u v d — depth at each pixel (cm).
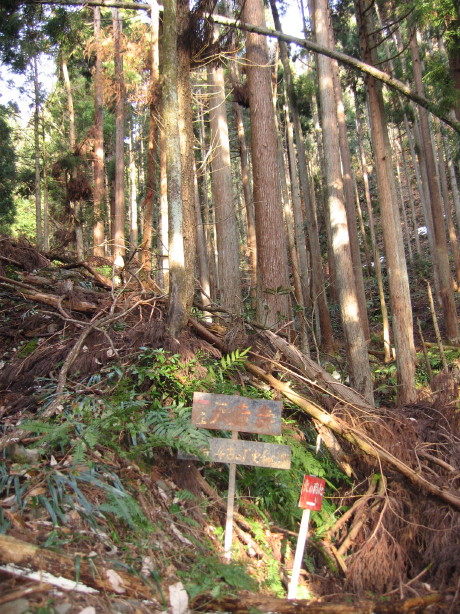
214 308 645
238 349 514
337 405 518
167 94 537
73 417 409
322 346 1290
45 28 940
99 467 364
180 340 527
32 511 312
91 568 279
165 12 543
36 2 737
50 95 2048
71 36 1022
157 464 414
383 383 932
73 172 1434
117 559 304
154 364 485
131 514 331
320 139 2022
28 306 618
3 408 454
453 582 363
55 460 361
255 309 973
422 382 968
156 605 283
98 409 421
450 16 782
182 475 407
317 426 514
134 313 596
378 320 1809
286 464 374
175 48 543
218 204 1177
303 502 355
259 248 880
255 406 386
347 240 786
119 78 1255
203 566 332
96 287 710
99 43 1385
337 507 466
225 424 382
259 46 928
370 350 1320
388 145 758
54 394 444
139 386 484
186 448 372
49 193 2125
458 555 372
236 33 769
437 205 1426
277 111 1691
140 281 672
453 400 541
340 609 323
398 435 479
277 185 894
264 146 904
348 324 760
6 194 2130
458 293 1891
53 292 637
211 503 397
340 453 498
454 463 460
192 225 559
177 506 380
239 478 448
